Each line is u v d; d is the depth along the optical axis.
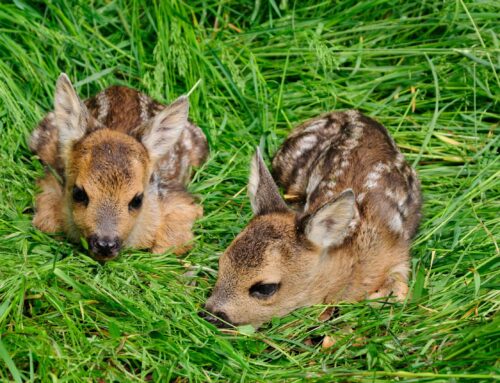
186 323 8.84
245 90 12.47
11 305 8.67
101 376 8.17
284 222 9.35
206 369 8.52
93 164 9.70
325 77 12.64
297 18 13.20
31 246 9.74
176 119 10.38
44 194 10.39
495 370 8.05
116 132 10.20
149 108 11.66
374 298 9.71
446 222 10.45
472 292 9.38
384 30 13.17
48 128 11.11
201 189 11.24
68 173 9.98
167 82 12.28
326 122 11.70
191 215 10.65
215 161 11.76
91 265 9.72
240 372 8.44
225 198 11.09
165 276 9.66
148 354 8.42
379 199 10.27
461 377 7.96
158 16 12.48
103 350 8.42
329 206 9.12
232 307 9.00
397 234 10.23
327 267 9.49
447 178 11.54
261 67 12.87
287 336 9.02
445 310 9.12
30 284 9.00
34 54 12.14
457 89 12.55
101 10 12.94
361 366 8.54
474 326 8.73
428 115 12.38
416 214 10.80
